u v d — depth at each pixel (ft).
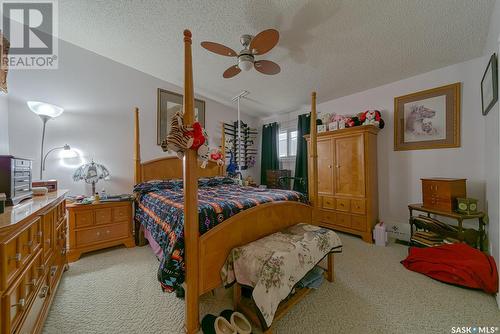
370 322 4.53
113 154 10.09
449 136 8.30
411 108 9.27
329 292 5.61
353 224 9.78
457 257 6.28
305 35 6.81
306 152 12.82
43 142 8.36
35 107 7.39
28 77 8.13
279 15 6.10
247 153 15.62
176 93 12.14
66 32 8.30
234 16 6.38
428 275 6.31
